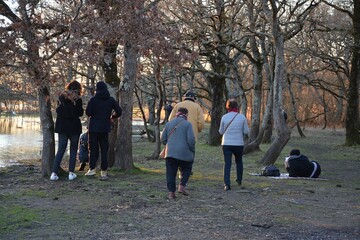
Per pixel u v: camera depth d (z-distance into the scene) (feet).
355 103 82.48
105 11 30.86
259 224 22.44
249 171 44.65
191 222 22.58
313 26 77.05
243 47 75.87
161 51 32.73
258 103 72.18
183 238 19.80
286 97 145.59
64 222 22.16
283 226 22.27
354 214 25.30
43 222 22.07
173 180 28.27
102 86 34.30
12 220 22.25
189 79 99.45
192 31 65.05
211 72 71.87
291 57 105.60
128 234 20.34
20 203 26.00
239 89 78.43
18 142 94.07
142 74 70.49
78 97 32.65
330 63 91.86
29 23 30.68
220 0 62.03
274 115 50.44
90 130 34.35
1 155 70.08
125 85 38.86
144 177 36.45
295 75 101.65
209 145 78.74
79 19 30.89
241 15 76.48
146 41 31.50
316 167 40.19
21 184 32.45
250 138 71.97
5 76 32.76
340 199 29.81
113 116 35.22
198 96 89.20
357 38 76.43
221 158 58.23
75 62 32.68
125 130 39.27
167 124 28.84
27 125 153.17
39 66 30.60
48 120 36.11
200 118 35.22
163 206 25.91
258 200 28.53
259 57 70.74
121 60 39.04
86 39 30.50
